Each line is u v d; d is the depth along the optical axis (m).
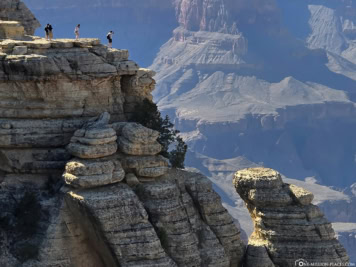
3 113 99.50
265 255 101.00
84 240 95.19
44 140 98.69
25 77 97.56
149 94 107.88
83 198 91.69
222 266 97.81
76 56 99.19
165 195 95.94
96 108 101.31
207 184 101.19
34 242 95.00
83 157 94.00
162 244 94.19
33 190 98.44
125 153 96.31
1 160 100.38
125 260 90.81
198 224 99.25
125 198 92.19
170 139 106.94
